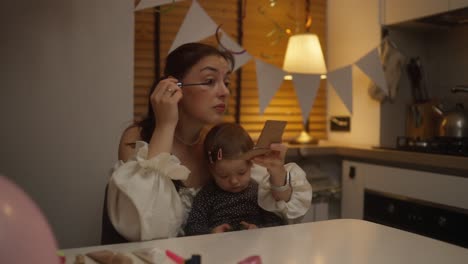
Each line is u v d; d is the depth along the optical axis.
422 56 2.50
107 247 0.83
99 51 1.71
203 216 1.23
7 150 1.62
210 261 0.75
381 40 2.36
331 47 2.71
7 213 0.48
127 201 0.93
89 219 1.73
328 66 2.73
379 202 2.15
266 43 2.55
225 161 1.21
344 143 2.62
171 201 0.99
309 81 1.96
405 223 2.00
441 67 2.44
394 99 2.35
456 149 1.92
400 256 0.79
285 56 2.48
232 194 1.28
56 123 1.67
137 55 2.21
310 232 0.95
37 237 0.50
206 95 1.20
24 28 1.62
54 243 0.54
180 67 1.21
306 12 2.67
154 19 2.23
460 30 2.33
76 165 1.70
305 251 0.81
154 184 0.96
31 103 1.64
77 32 1.68
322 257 0.78
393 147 2.25
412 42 2.46
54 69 1.66
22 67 1.62
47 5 1.64
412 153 1.93
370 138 2.43
